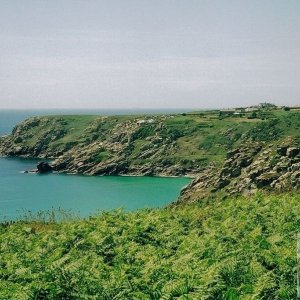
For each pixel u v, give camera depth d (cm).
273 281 1370
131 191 13650
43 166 17938
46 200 12038
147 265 1653
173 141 19562
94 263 1745
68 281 1492
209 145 18888
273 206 2784
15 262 1908
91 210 10675
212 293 1295
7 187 14112
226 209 2997
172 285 1343
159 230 2394
